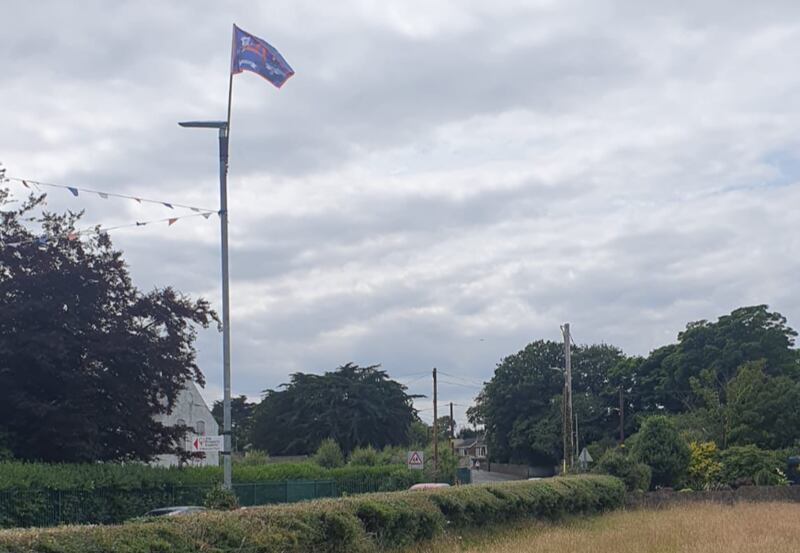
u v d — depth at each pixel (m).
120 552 13.05
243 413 114.94
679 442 56.06
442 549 22.73
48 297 41.00
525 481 34.38
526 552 21.84
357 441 88.38
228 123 28.38
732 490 50.75
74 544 12.60
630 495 46.84
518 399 104.25
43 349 39.38
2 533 12.25
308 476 54.28
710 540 24.67
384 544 21.12
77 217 43.16
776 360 86.56
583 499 36.97
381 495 22.84
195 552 14.59
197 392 69.88
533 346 106.00
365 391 91.06
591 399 99.31
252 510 17.50
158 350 42.34
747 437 68.06
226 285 28.62
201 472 42.62
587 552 22.08
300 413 90.88
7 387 39.81
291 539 16.98
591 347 106.38
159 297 43.44
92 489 35.59
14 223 41.69
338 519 18.77
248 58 27.48
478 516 27.42
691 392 90.44
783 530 27.81
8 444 39.06
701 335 90.81
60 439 39.44
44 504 33.59
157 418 65.31
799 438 69.06
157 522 14.85
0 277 41.50
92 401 41.56
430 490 25.97
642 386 98.00
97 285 41.94
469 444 160.25
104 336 41.56
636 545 23.69
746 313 88.38
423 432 100.19
